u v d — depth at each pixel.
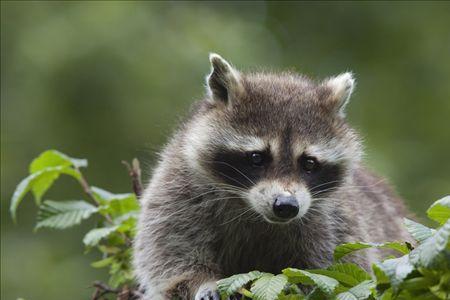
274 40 21.34
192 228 8.27
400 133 19.69
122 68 16.61
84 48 16.59
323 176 8.35
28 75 17.11
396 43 21.48
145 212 8.40
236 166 8.25
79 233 16.59
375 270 5.61
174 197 8.31
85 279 15.91
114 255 8.80
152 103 16.61
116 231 8.79
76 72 16.62
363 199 9.23
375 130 19.48
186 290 8.02
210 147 8.34
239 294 7.24
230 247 8.40
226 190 8.29
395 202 10.73
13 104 17.31
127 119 16.70
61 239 16.66
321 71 20.89
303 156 8.21
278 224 8.21
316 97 8.59
